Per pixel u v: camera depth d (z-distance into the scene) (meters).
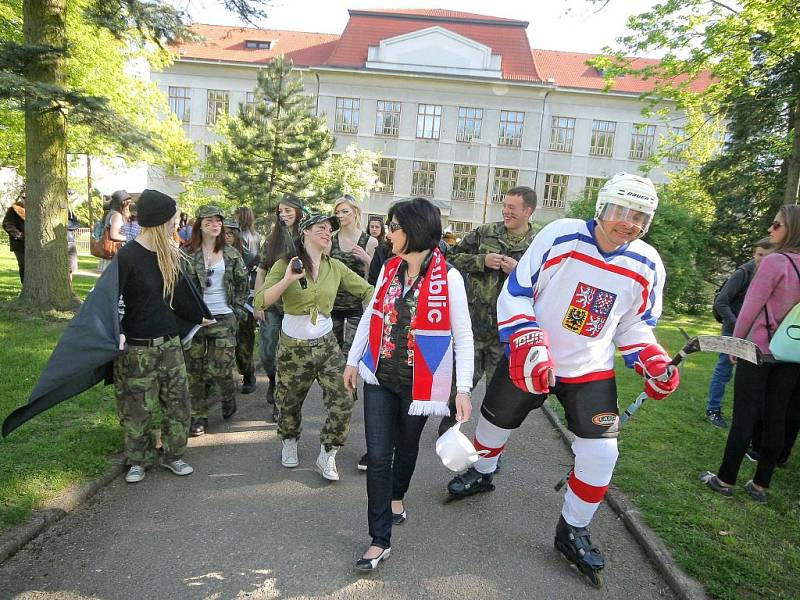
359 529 3.37
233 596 2.71
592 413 2.97
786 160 18.19
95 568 2.87
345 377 3.24
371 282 5.35
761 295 3.76
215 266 4.88
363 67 34.12
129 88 17.28
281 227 4.75
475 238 4.48
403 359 3.02
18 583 2.72
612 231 2.77
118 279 3.57
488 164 34.94
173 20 9.24
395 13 36.47
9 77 7.24
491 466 3.79
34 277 8.92
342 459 4.45
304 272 3.90
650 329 3.06
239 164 18.73
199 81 35.28
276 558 3.03
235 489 3.83
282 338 4.02
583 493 2.98
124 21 9.23
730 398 6.67
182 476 4.00
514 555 3.18
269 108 18.81
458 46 34.06
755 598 2.76
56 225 8.97
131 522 3.33
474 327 4.49
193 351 4.68
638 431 5.20
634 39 12.85
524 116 34.69
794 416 4.40
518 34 36.50
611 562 3.15
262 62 35.31
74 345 3.41
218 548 3.10
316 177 21.67
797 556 3.15
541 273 2.99
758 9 10.49
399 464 3.29
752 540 3.32
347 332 5.50
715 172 20.53
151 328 3.76
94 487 3.67
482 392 6.91
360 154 28.78
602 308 2.92
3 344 7.09
